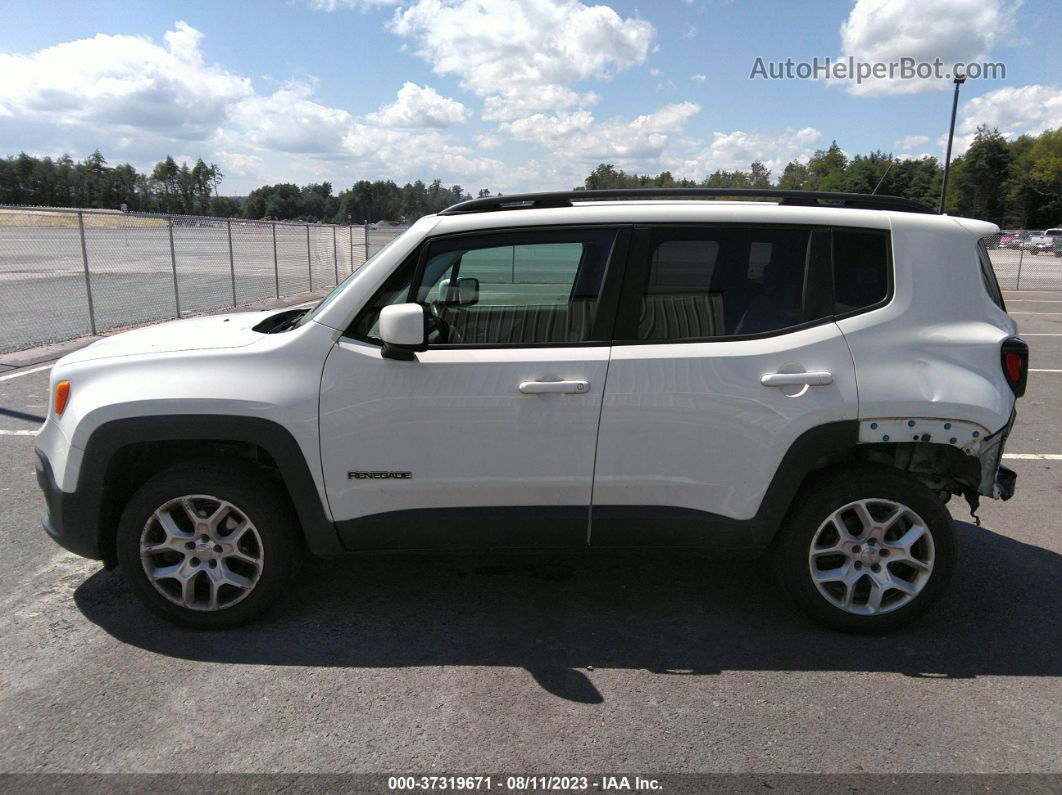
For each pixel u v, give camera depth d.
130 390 3.07
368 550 3.24
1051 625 3.38
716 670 3.00
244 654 3.09
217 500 3.15
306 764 2.44
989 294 3.27
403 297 3.17
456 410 3.07
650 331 3.14
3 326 11.54
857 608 3.25
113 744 2.52
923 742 2.56
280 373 3.09
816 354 3.09
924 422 3.06
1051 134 86.12
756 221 3.18
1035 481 5.46
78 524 3.18
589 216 3.18
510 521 3.18
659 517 3.17
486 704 2.77
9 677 2.91
